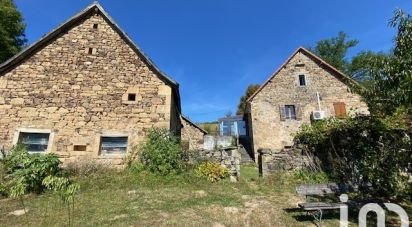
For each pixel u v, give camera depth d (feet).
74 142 30.89
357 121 28.91
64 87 32.50
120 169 30.01
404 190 23.63
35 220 17.44
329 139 30.91
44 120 31.07
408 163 23.86
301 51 60.95
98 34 35.27
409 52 15.12
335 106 55.88
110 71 33.88
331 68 58.29
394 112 20.04
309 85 58.13
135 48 34.88
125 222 16.85
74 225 16.46
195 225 16.47
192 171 28.68
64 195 15.70
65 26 34.55
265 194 24.80
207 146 60.03
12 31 55.72
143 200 21.49
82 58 33.88
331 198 23.59
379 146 26.91
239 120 81.30
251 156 59.47
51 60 33.24
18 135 30.07
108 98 32.89
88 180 26.30
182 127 60.03
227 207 20.33
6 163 26.04
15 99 31.22
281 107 57.11
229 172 29.43
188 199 21.98
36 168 24.02
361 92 20.65
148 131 32.27
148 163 29.35
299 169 30.83
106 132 31.76
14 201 21.33
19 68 32.35
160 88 34.19
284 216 18.83
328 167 30.55
